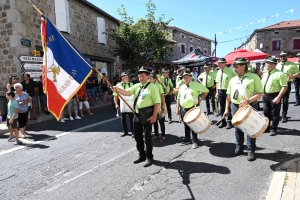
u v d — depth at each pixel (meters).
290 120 6.87
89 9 14.88
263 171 3.88
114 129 7.36
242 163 4.25
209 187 3.54
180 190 3.52
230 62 9.61
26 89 8.68
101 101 13.95
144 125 4.43
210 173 3.97
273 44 32.97
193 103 5.17
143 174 4.12
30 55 10.34
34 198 3.58
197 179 3.80
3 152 5.69
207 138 5.84
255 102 4.52
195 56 16.42
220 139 5.70
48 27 3.94
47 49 3.90
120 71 18.69
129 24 16.02
